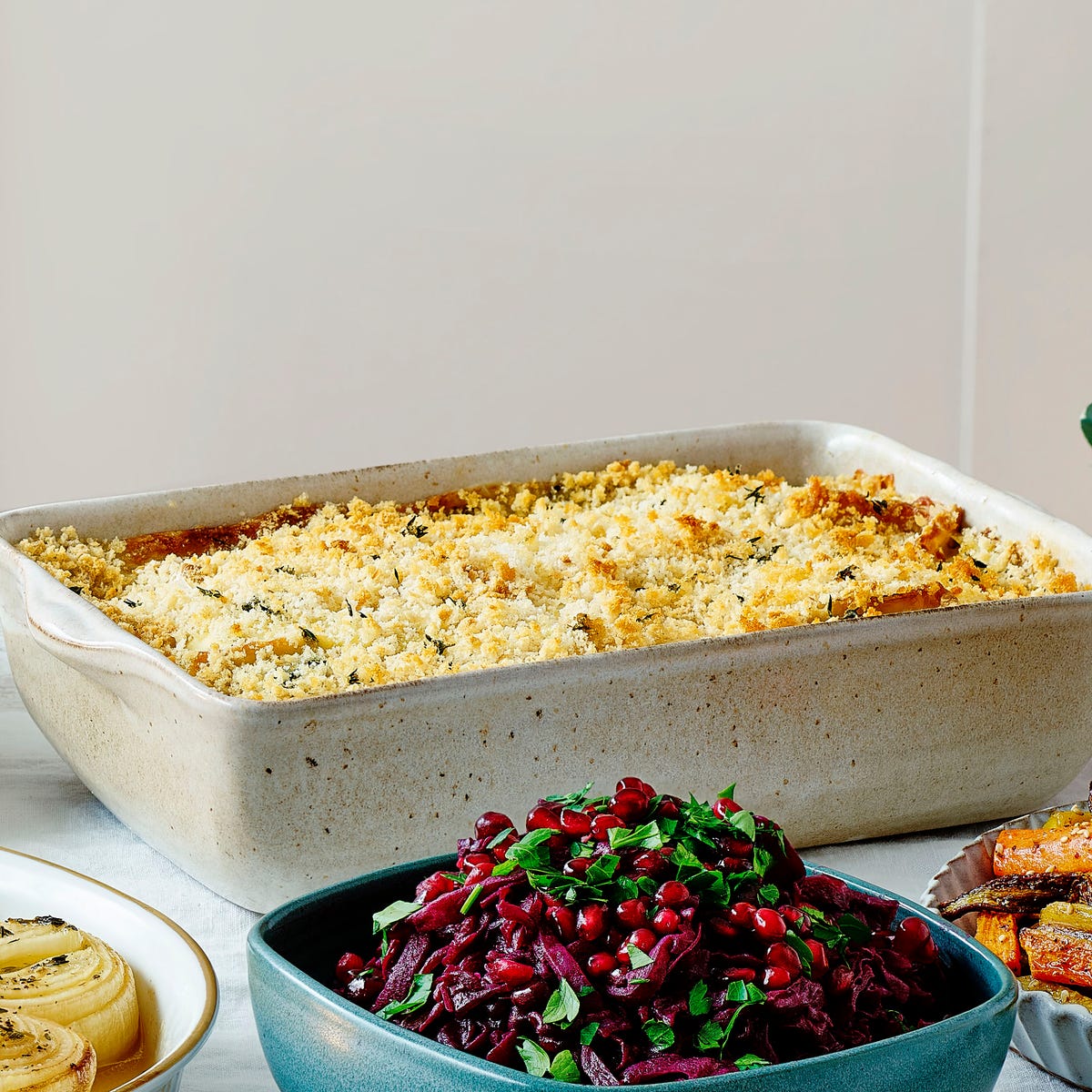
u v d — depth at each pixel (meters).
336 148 3.20
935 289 3.49
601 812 0.85
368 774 1.04
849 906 0.84
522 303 3.33
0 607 1.39
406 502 1.69
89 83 3.09
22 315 3.18
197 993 0.81
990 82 3.35
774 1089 0.68
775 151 3.34
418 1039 0.71
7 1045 0.73
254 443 3.32
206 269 3.21
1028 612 1.22
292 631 1.26
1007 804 1.30
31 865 0.94
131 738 1.14
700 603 1.38
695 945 0.74
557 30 3.20
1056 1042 0.87
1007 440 3.57
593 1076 0.70
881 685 1.19
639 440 1.80
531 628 1.27
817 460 1.87
